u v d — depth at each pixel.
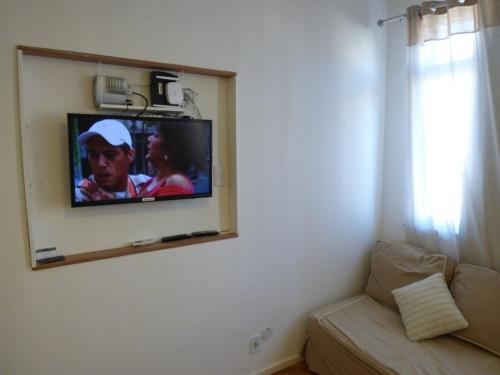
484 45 1.95
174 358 1.81
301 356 2.33
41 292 1.45
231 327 2.00
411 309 1.96
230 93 1.93
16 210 1.38
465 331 1.81
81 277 1.53
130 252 1.63
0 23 1.31
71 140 1.46
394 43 2.57
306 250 2.31
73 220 1.56
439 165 2.24
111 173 1.56
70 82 1.51
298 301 2.29
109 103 1.55
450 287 2.07
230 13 1.86
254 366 2.12
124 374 1.67
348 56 2.40
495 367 1.62
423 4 2.21
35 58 1.43
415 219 2.42
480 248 2.09
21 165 1.38
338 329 2.01
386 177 2.71
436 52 2.20
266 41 2.00
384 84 2.65
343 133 2.43
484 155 2.03
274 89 2.06
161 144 1.68
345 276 2.55
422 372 1.61
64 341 1.52
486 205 2.04
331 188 2.40
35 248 1.46
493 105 1.95
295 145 2.18
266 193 2.08
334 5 2.29
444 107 2.18
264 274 2.12
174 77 1.73
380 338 1.90
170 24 1.68
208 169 1.85
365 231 2.66
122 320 1.64
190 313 1.85
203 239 1.85
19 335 1.42
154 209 1.78
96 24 1.49
